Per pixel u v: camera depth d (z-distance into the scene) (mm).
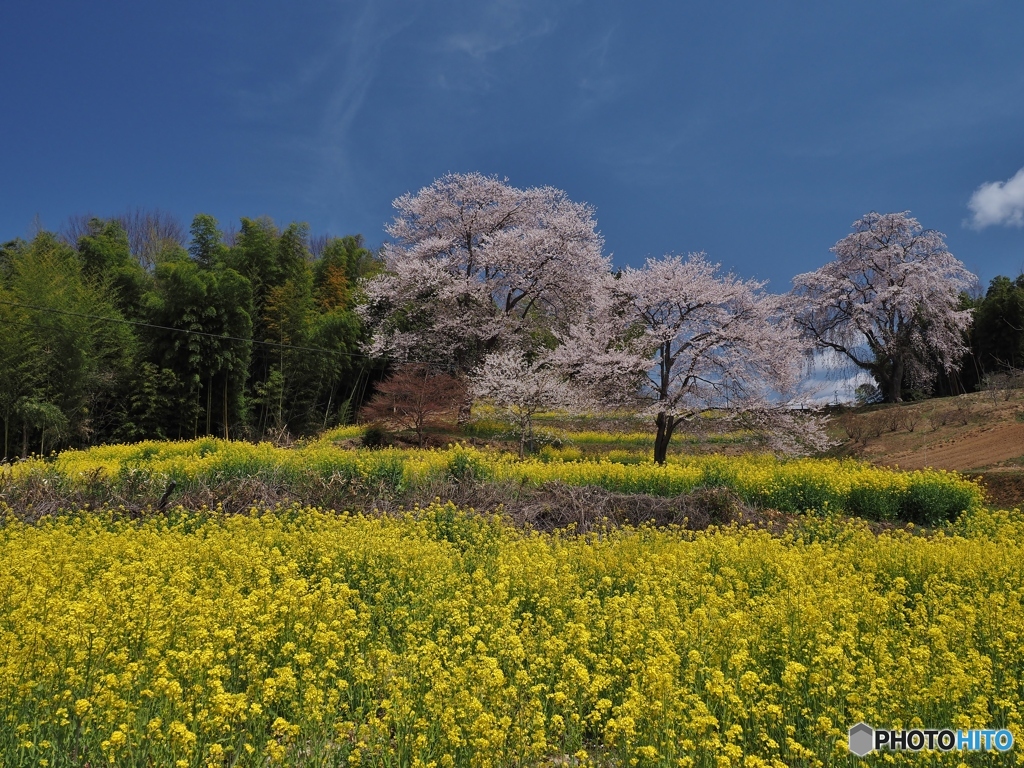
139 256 53219
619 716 4484
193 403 27938
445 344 34469
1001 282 46281
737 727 4211
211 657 4680
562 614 6324
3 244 36500
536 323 35906
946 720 4645
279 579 7848
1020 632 5805
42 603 5707
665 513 12852
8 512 11125
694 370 23172
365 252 50656
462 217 36375
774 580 7926
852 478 15406
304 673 4648
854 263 40812
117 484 12977
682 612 6727
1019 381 33312
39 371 25156
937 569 8562
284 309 33000
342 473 14047
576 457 25953
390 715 4398
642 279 23594
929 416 30719
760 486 14891
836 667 5090
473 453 16188
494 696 4445
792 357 23469
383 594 6770
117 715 4137
